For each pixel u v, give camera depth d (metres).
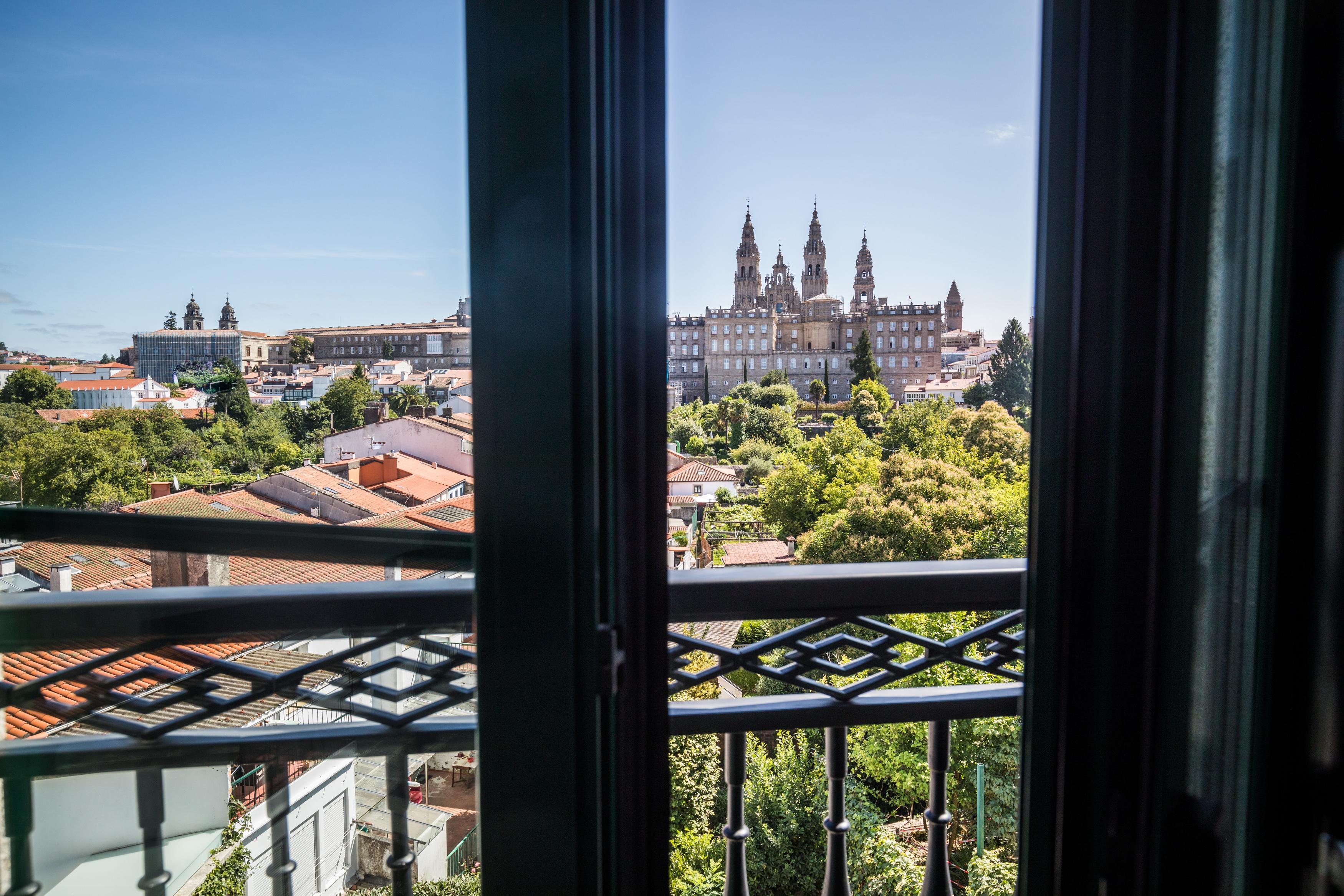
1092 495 0.73
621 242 0.76
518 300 0.66
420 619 0.78
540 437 0.67
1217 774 0.72
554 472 0.67
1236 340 0.68
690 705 1.05
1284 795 0.69
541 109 0.64
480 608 0.70
